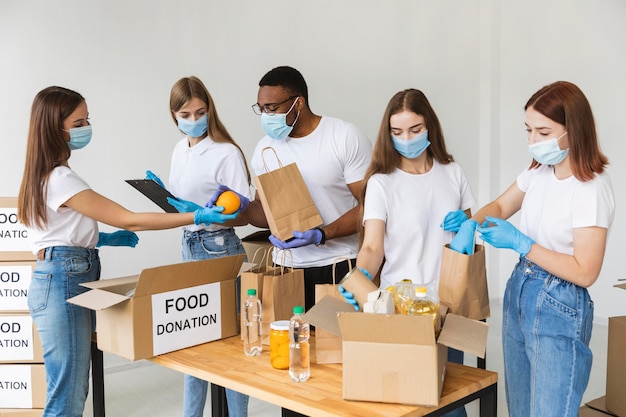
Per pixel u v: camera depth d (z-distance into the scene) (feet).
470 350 5.28
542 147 6.16
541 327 6.25
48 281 7.63
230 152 9.34
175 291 6.91
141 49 13.57
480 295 6.90
